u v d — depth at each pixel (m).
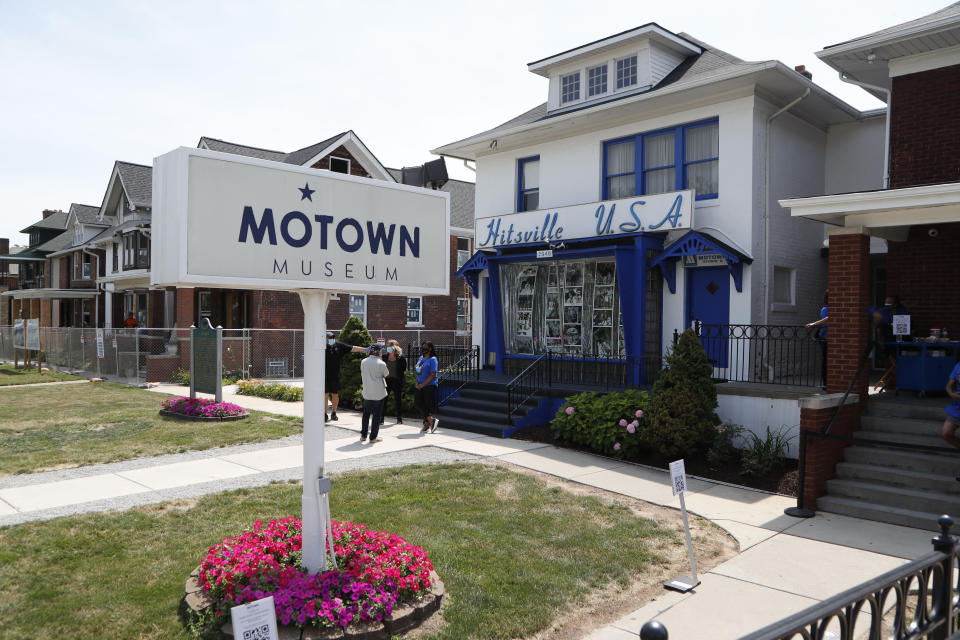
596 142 15.72
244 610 3.54
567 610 5.11
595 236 14.66
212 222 4.50
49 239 46.81
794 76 12.50
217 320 27.12
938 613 3.40
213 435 11.70
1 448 10.54
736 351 13.16
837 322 9.20
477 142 17.42
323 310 5.16
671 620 5.01
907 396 9.66
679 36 15.71
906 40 10.28
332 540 5.09
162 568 5.57
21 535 6.35
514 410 12.78
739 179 13.28
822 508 7.93
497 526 6.90
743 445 10.43
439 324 29.41
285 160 26.42
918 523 7.30
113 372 22.25
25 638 4.39
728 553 6.49
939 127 10.66
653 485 8.89
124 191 30.09
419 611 4.75
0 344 33.00
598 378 14.95
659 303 14.50
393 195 5.61
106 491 8.02
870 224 9.05
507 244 16.39
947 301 10.57
